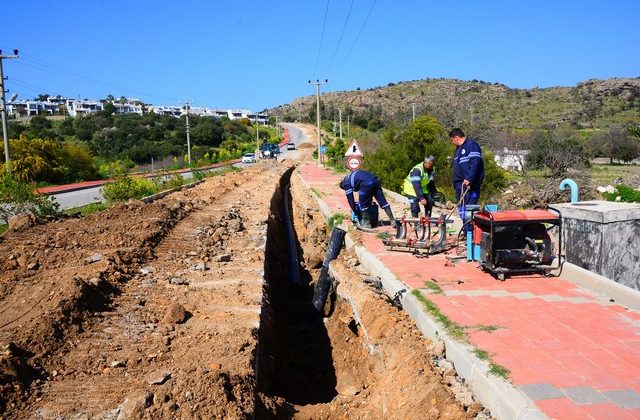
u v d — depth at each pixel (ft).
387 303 23.73
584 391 14.24
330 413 19.89
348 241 36.14
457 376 16.76
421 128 78.95
